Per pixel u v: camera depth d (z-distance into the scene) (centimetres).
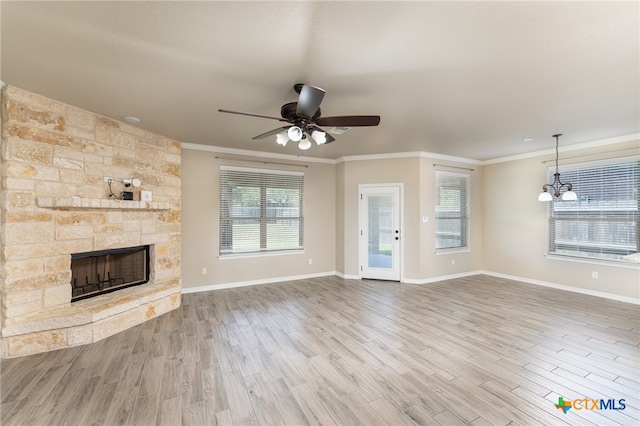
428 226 543
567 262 486
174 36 183
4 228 256
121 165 352
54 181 288
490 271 603
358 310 390
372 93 268
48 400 202
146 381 225
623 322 344
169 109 309
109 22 169
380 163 555
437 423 180
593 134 411
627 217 420
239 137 426
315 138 271
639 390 214
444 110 312
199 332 318
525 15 162
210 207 489
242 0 149
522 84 251
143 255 387
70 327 280
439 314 373
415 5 153
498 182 587
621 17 163
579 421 182
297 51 199
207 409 194
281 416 188
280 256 552
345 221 577
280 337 305
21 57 208
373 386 219
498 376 232
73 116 303
